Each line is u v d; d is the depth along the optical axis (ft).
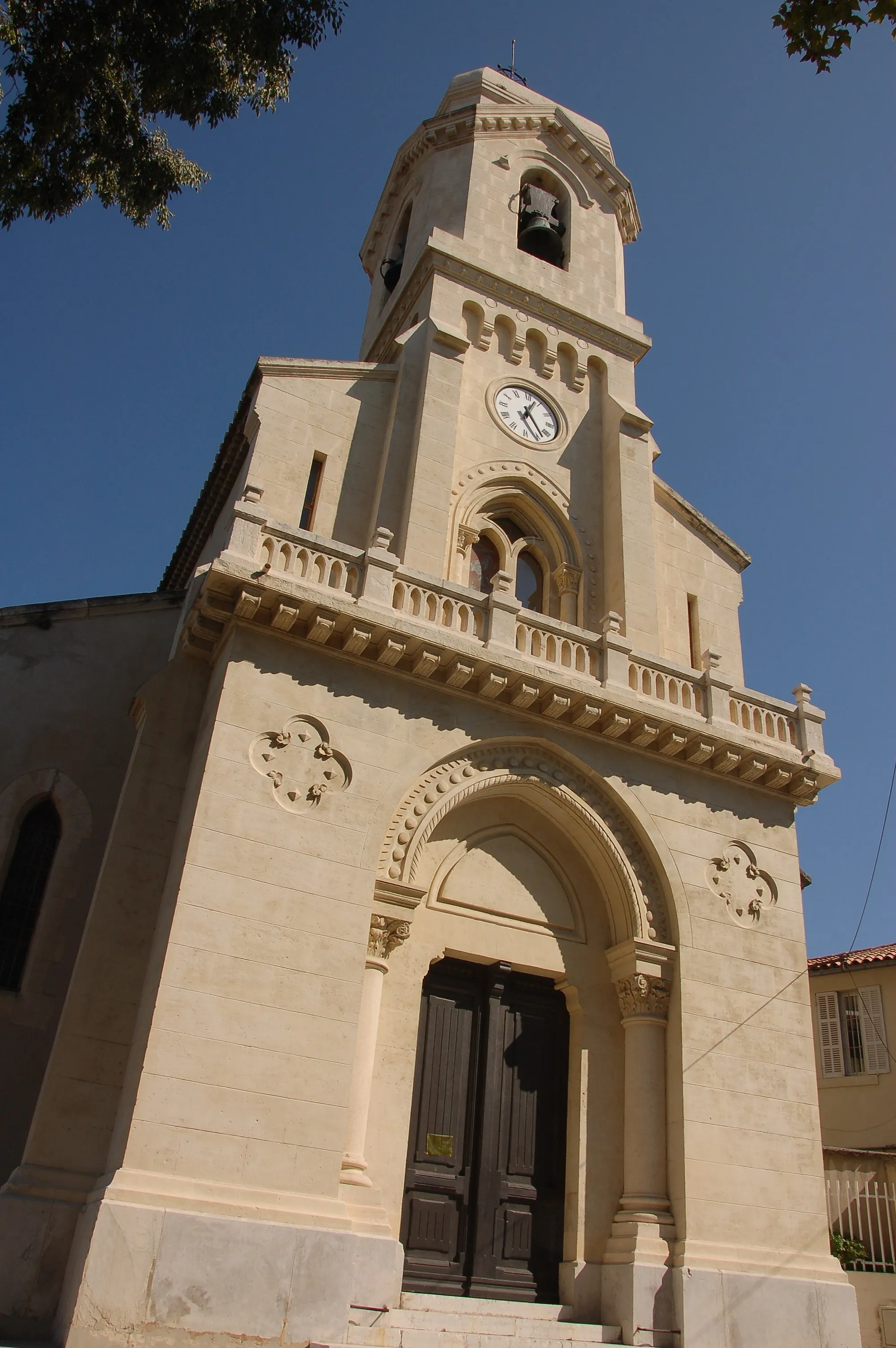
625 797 55.26
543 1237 49.73
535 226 80.74
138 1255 36.47
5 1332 37.47
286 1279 38.32
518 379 72.13
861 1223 60.34
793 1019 54.80
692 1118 49.83
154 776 49.21
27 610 58.23
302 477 61.00
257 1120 40.73
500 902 53.93
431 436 63.26
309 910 45.06
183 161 47.85
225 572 47.60
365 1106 44.68
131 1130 38.70
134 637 60.70
